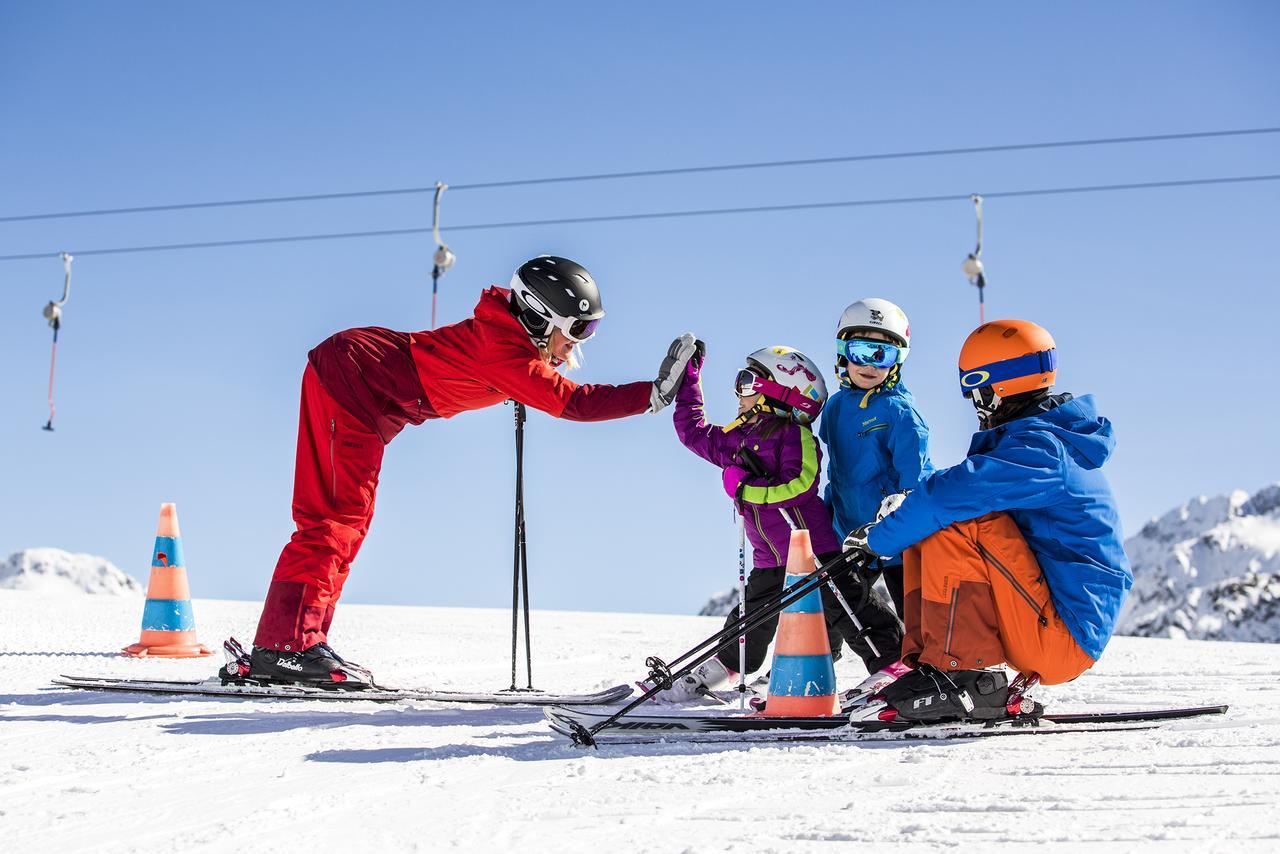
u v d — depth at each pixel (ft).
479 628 29.96
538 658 23.00
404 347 17.02
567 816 8.98
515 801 9.48
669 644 25.95
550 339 16.70
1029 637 12.16
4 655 21.02
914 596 12.85
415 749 11.98
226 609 33.09
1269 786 9.45
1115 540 12.44
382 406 17.07
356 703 15.96
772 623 16.10
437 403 16.98
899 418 15.23
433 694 16.08
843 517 15.88
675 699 16.05
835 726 12.48
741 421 16.20
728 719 12.52
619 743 12.19
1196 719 12.85
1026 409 12.57
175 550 22.06
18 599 34.37
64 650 22.04
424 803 9.46
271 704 15.67
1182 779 9.73
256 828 8.73
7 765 11.03
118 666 19.88
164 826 8.81
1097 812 8.73
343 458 16.99
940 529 12.25
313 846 8.25
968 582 12.19
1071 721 12.67
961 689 12.14
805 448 15.75
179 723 13.88
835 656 15.80
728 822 8.74
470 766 10.96
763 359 15.99
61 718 14.24
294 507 17.16
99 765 11.10
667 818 8.86
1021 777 10.01
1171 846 7.83
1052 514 12.32
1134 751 11.01
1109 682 17.70
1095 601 12.17
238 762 11.27
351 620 31.73
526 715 14.88
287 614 16.58
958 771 10.31
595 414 16.21
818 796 9.48
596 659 22.85
